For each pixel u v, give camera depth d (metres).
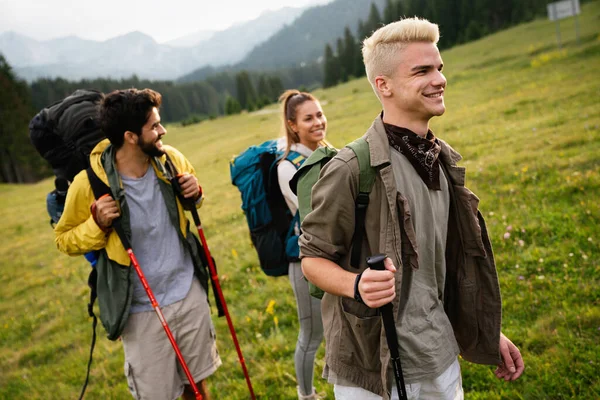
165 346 3.20
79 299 8.80
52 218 3.60
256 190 3.38
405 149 1.95
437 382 2.11
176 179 3.25
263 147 3.53
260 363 4.72
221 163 25.53
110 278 3.07
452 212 2.18
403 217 1.89
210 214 13.00
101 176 3.05
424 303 2.04
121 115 2.96
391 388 2.02
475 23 82.00
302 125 3.31
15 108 69.56
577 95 15.28
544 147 9.93
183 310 3.23
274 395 4.16
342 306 2.08
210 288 7.05
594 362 3.34
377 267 1.74
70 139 3.37
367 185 1.93
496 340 2.26
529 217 6.24
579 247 5.01
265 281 6.77
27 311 8.97
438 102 1.90
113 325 3.04
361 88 56.75
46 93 160.50
